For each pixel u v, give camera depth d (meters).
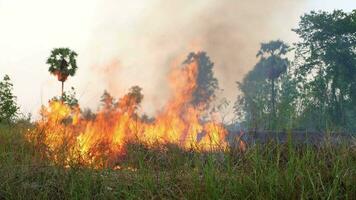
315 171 5.25
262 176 5.00
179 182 5.33
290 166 5.03
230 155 5.62
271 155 5.46
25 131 6.92
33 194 5.30
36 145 6.42
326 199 4.76
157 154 5.84
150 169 5.55
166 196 5.16
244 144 5.73
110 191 5.23
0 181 5.47
